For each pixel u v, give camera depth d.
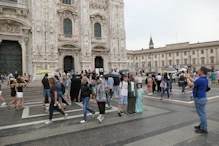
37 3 27.83
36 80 26.48
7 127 7.44
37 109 10.92
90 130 6.91
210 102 12.20
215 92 17.38
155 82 18.50
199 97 6.36
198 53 71.94
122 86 9.27
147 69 86.56
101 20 35.78
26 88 19.75
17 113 9.91
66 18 31.67
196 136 6.05
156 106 11.24
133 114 9.31
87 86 8.26
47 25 28.59
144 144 5.50
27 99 14.92
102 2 36.06
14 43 27.41
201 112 6.40
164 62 81.06
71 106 11.70
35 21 27.59
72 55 32.34
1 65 26.17
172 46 79.00
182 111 9.77
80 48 32.56
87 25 32.91
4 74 25.67
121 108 10.10
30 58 28.12
